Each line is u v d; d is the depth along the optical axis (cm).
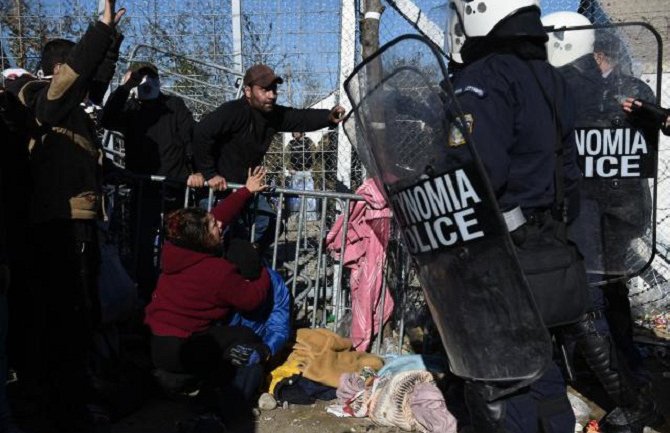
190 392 394
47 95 315
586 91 349
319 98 595
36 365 375
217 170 479
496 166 230
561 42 345
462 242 233
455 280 239
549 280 240
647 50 348
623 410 329
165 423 374
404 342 479
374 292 462
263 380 397
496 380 239
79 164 337
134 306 427
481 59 247
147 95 501
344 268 491
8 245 343
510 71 240
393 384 372
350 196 458
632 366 401
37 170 334
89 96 421
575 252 255
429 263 246
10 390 403
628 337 401
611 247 346
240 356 371
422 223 245
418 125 238
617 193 347
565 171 266
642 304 546
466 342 242
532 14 249
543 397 245
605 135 348
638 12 544
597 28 343
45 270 337
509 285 229
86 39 310
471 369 244
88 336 348
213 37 639
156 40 651
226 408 366
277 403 391
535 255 241
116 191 495
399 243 461
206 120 459
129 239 505
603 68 348
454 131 227
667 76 530
